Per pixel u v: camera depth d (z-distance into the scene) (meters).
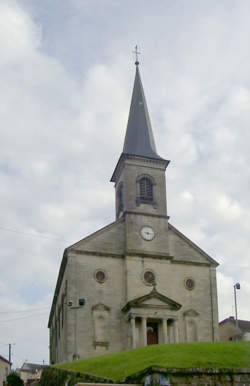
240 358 27.42
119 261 53.00
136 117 63.16
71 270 50.84
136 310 49.31
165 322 49.88
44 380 39.22
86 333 48.91
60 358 57.06
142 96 65.31
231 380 25.03
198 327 53.19
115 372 27.19
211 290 55.44
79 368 32.12
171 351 29.08
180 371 24.34
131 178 57.31
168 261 54.34
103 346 48.84
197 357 26.88
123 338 49.81
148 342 50.38
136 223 54.97
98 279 51.47
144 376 24.44
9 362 82.56
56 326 65.81
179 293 54.19
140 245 54.09
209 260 56.78
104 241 53.44
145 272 52.97
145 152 59.66
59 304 61.25
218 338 53.38
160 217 56.25
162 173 58.75
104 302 50.75
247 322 74.19
